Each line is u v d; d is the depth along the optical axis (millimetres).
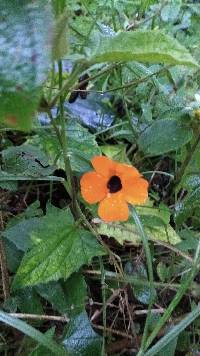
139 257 268
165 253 284
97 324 259
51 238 228
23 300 239
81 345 219
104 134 346
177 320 249
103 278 242
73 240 231
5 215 287
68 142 263
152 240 257
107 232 261
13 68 125
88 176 216
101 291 267
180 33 399
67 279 240
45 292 237
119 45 155
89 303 252
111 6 333
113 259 248
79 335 220
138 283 248
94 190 218
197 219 277
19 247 235
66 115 330
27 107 123
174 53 150
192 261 241
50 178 235
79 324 222
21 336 241
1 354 236
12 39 128
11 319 194
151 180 316
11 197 305
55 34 133
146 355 196
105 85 316
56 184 316
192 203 257
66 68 284
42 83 125
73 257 228
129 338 243
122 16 359
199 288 249
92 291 267
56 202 314
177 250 252
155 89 320
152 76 290
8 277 243
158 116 284
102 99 351
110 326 250
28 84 124
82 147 263
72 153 240
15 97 123
